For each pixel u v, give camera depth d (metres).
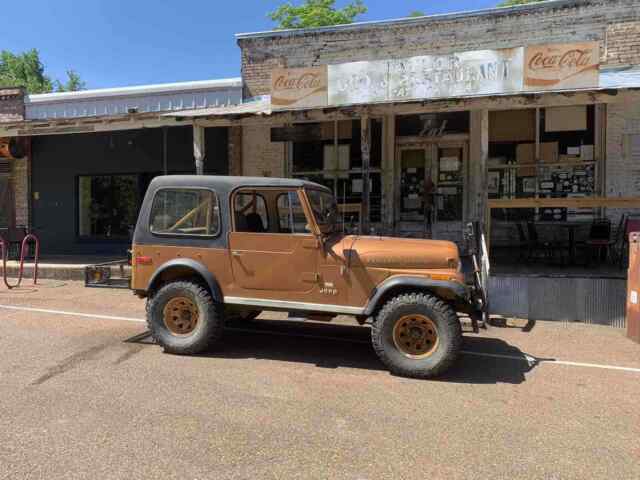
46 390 4.36
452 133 11.46
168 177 5.69
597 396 4.47
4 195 14.05
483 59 7.77
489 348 6.06
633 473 3.13
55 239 13.75
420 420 3.89
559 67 7.46
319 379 4.83
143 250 5.69
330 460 3.23
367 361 5.47
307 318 5.45
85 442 3.41
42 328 6.65
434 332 4.88
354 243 5.26
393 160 11.74
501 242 11.17
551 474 3.11
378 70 8.23
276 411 4.01
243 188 5.43
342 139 11.98
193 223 5.56
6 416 3.81
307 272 5.23
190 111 9.75
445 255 5.04
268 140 12.28
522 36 10.87
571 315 7.39
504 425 3.82
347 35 11.86
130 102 13.08
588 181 10.65
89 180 13.65
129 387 4.48
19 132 10.65
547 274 7.59
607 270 8.19
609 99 7.35
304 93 8.54
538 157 10.89
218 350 5.78
